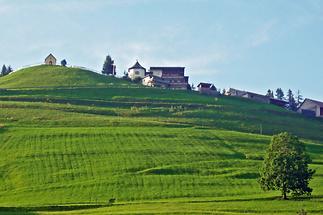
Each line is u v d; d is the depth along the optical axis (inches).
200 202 5999.0
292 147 6505.9
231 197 6279.5
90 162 7544.3
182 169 7352.4
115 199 6230.3
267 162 6496.1
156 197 6318.9
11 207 5698.8
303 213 5093.5
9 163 7436.0
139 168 7342.5
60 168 7313.0
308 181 6609.3
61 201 6131.9
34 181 6860.2
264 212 5482.3
